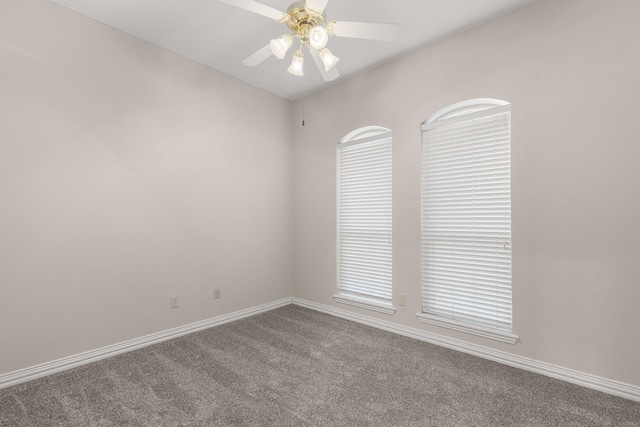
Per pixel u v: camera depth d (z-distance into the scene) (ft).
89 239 8.14
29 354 7.26
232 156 11.32
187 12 7.96
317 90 12.44
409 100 9.78
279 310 12.53
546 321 7.42
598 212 6.77
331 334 10.05
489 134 8.43
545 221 7.41
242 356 8.51
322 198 12.35
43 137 7.45
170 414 6.07
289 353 8.70
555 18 7.25
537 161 7.51
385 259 10.66
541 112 7.45
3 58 6.93
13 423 5.82
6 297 6.98
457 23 8.32
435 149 9.45
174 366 7.95
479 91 8.36
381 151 10.79
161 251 9.52
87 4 7.64
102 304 8.36
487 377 7.39
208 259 10.66
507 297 8.16
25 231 7.22
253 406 6.32
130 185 8.87
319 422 5.85
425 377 7.41
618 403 6.32
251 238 11.93
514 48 7.81
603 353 6.72
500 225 8.26
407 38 8.99
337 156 11.94
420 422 5.85
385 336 9.89
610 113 6.62
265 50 6.71
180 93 9.95
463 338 8.79
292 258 13.32
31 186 7.29
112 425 5.76
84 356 8.04
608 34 6.63
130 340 8.86
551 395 6.64
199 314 10.40
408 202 9.84
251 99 11.93
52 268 7.58
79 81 7.97
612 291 6.62
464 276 8.90
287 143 13.20
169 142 9.69
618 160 6.55
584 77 6.90
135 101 8.97
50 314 7.55
